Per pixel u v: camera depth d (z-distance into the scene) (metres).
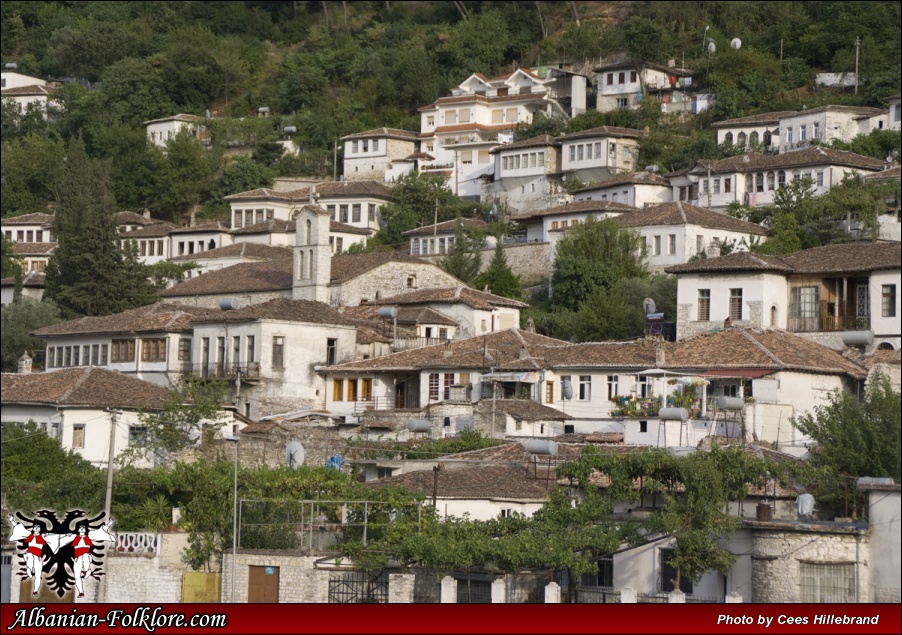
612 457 131.25
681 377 178.75
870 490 115.12
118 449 198.00
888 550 113.75
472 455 164.88
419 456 172.50
